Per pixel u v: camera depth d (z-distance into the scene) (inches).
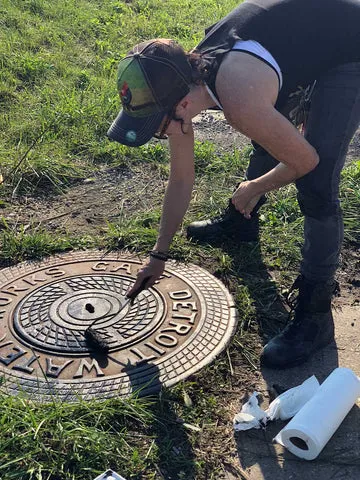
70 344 60.2
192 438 51.3
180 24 187.3
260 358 60.2
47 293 67.7
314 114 55.0
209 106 49.5
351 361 60.6
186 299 67.2
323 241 57.4
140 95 45.9
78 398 53.4
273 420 53.1
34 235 78.9
